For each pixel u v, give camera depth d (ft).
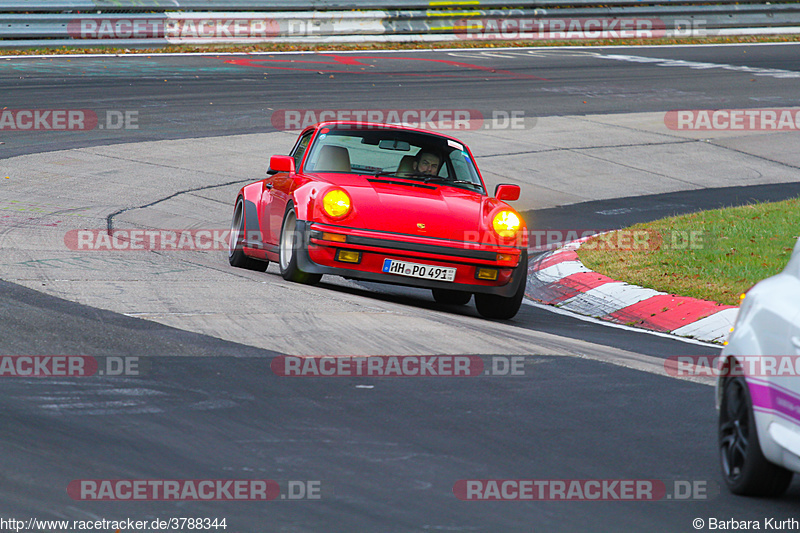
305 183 76.74
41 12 219.61
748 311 39.99
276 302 67.72
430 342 59.72
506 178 146.10
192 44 236.63
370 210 72.38
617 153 166.71
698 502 36.63
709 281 85.76
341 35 253.65
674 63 256.73
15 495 33.99
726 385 39.99
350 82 205.36
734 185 151.23
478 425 44.29
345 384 49.67
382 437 41.93
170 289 70.08
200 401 45.44
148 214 111.96
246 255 88.94
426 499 35.32
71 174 127.65
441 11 265.13
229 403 45.44
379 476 37.37
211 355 53.36
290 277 75.82
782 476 37.19
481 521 33.60
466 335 62.64
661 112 199.31
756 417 36.96
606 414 47.09
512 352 59.00
